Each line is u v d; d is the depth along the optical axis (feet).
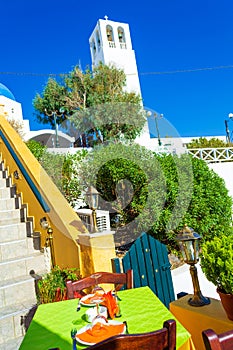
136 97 37.58
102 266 8.61
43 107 41.16
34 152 18.44
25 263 10.32
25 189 14.05
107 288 8.82
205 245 5.97
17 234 12.02
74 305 5.92
